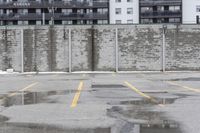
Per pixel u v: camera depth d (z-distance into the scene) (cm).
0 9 8500
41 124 1021
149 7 8488
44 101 1602
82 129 946
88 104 1468
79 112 1247
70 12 8462
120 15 8519
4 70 5100
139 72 4841
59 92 2017
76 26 5047
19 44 5081
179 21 8456
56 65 5059
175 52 5012
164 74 4225
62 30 5047
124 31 5041
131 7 8544
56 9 8456
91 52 5050
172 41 5012
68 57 5050
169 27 5009
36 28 5062
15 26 5075
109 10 8500
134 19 8531
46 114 1209
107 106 1398
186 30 5009
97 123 1030
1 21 8481
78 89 2195
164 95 1800
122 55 5041
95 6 8456
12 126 994
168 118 1109
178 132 903
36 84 2692
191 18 8456
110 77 3641
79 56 5053
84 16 8462
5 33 5094
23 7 8456
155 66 5031
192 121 1056
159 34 5022
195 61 5012
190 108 1329
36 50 5069
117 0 8512
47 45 5066
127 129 941
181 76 3716
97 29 5047
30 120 1091
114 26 5041
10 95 1889
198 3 8444
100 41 5050
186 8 8475
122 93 1920
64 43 5050
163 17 8462
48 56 5066
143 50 5031
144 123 1026
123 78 3422
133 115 1171
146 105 1421
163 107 1359
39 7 8438
